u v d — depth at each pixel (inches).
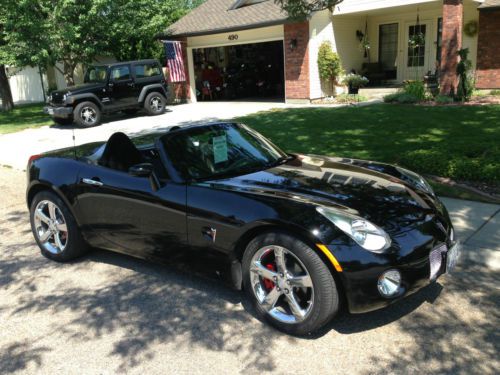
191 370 116.0
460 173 249.3
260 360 118.1
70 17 705.6
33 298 159.0
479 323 127.6
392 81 743.1
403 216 128.7
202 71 830.5
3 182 339.9
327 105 609.3
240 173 156.6
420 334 124.3
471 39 634.2
